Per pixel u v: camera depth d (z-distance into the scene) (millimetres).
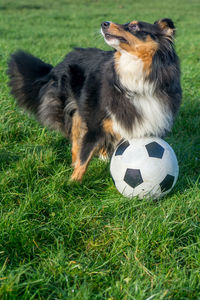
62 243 2898
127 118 3549
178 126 5438
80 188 3699
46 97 4617
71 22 17219
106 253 2768
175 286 2416
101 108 3654
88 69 4156
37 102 4812
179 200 3410
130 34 3477
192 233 3049
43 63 4965
